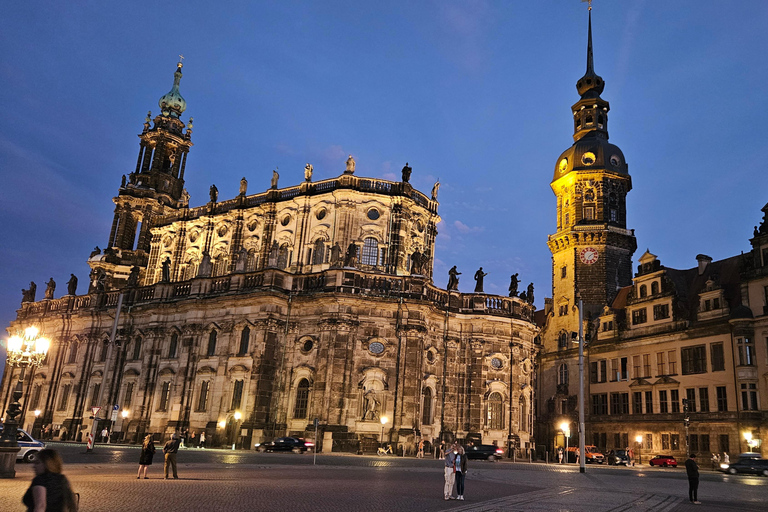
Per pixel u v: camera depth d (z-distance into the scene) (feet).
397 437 190.80
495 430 216.95
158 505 59.16
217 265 253.03
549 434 301.02
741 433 209.97
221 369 207.51
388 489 84.28
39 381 268.21
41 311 285.23
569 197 320.09
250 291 207.10
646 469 202.28
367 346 199.11
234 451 175.94
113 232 303.07
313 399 196.03
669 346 246.47
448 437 210.38
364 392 195.31
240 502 63.31
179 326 226.58
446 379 216.95
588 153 317.22
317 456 164.04
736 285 231.71
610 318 280.92
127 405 230.89
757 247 220.43
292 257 231.30
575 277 306.35
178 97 324.80
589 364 287.69
